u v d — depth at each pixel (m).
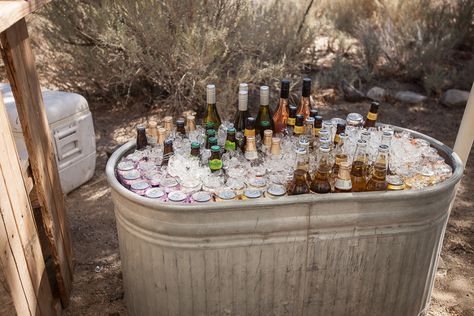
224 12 5.18
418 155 2.63
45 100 3.63
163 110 5.38
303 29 5.71
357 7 7.33
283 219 2.28
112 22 4.87
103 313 2.81
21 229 2.18
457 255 3.36
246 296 2.44
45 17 5.09
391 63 6.23
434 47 5.99
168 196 2.32
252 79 5.08
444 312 2.87
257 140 2.84
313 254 2.38
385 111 5.50
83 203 3.86
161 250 2.31
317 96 5.70
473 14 6.69
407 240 2.42
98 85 5.40
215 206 2.19
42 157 2.54
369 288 2.52
